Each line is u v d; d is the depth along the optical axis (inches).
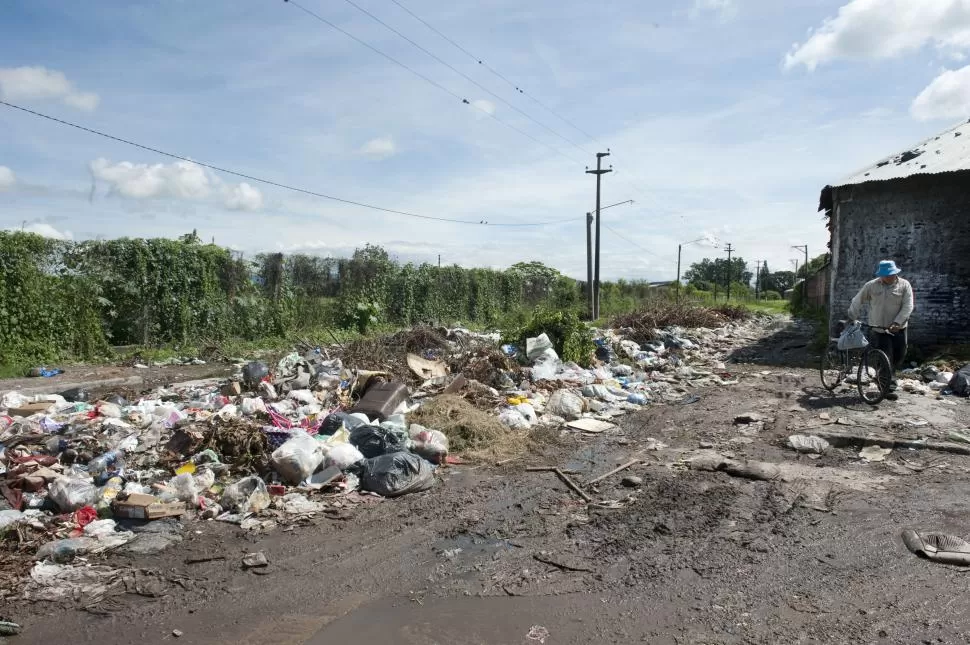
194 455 247.3
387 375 365.7
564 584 156.0
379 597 150.9
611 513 202.4
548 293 1326.3
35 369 469.7
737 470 237.8
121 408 323.6
